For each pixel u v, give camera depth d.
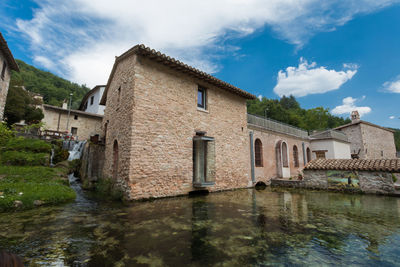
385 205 7.23
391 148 27.77
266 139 14.62
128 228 4.36
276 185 13.54
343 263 3.06
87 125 22.94
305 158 18.61
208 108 10.41
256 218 5.30
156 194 7.73
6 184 6.62
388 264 3.05
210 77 9.89
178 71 9.25
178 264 2.93
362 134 23.27
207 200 7.73
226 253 3.29
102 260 3.02
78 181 11.25
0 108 14.01
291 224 4.86
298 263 3.03
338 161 11.41
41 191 6.54
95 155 11.03
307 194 9.71
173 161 8.47
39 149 11.31
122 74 9.14
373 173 9.84
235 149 11.61
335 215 5.78
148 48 7.70
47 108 21.05
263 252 3.35
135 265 2.89
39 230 4.13
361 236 4.14
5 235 3.86
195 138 9.30
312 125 36.50
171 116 8.67
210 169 10.05
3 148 10.41
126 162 7.45
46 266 2.83
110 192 8.29
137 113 7.61
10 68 14.90
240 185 11.59
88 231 4.15
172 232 4.16
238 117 12.15
